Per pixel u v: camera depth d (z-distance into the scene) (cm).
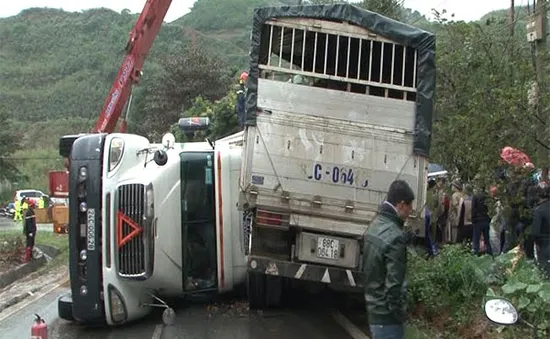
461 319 823
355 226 888
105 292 930
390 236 520
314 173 881
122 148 959
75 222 936
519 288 741
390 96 905
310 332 906
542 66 1169
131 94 1797
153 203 938
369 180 882
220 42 8394
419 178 882
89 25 10612
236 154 1031
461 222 1391
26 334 970
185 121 1340
